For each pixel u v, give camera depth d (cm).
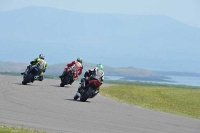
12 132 4459
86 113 6631
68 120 5791
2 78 12750
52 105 7181
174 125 6253
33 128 4953
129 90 12912
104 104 8250
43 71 11075
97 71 8394
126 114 7000
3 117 5469
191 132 5800
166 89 15050
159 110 8262
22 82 10838
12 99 7412
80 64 11538
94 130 5247
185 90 15138
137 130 5544
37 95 8569
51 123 5425
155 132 5528
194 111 9156
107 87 13425
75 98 8481
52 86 11206
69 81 11381
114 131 5312
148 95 11919
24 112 6069
